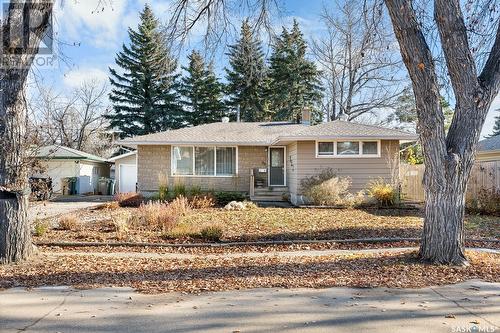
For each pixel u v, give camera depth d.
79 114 39.59
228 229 11.21
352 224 12.00
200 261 7.56
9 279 5.91
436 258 6.77
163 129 38.84
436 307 4.63
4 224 6.87
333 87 30.62
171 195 18.48
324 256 7.96
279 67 30.42
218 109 38.62
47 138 10.65
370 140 17.42
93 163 30.36
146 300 4.98
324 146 17.62
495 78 6.65
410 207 16.31
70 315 4.45
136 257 8.05
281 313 4.47
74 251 8.62
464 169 6.71
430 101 6.67
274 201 19.72
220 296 5.14
